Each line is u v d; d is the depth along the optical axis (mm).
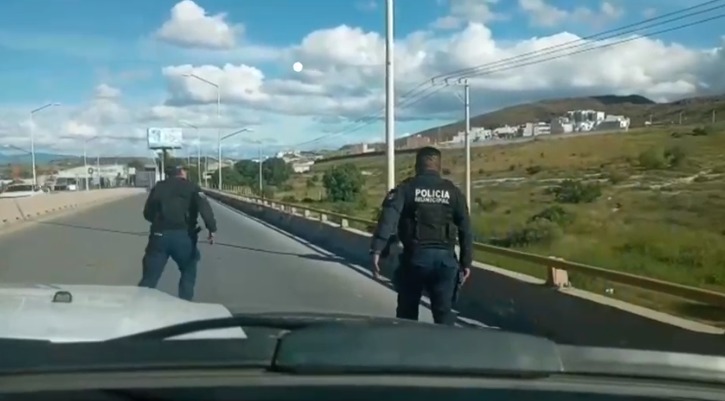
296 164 149750
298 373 2238
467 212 8250
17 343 2436
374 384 2199
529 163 76000
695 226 31266
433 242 8109
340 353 2270
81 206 62250
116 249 24484
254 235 32844
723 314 11930
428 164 8242
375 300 14539
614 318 9453
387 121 24906
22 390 2043
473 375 2334
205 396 2092
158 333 2729
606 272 9578
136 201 75875
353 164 83375
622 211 38031
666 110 106562
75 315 3582
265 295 15055
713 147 60938
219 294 15141
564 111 142250
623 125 101312
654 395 2334
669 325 8430
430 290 8266
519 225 32500
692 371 2541
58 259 21328
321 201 64500
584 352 2576
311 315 3822
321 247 26906
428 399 2172
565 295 10656
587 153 75438
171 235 11141
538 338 2521
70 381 2115
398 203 8125
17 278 17156
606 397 2295
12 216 40656
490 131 115750
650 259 22031
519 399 2221
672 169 54438
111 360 2271
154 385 2107
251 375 2213
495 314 12539
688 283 17047
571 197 46312
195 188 11312
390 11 24828
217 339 2527
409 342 2342
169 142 113688
